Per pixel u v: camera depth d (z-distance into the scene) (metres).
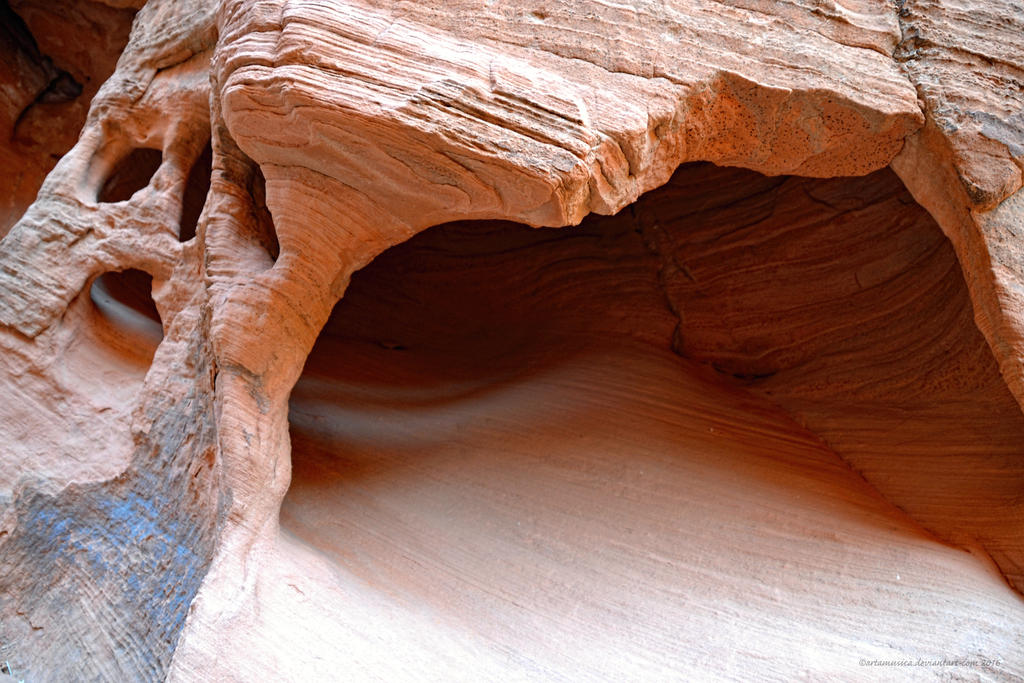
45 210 5.48
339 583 4.11
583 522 4.82
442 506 5.03
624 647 3.97
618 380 5.89
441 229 7.77
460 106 3.47
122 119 5.71
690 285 6.31
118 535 4.58
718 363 6.13
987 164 4.06
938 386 5.07
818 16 4.20
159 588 4.18
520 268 7.31
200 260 5.02
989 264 4.05
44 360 5.22
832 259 5.74
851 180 5.67
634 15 3.96
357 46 3.59
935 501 4.70
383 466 5.41
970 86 4.15
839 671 3.69
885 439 5.10
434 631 3.96
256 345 4.21
